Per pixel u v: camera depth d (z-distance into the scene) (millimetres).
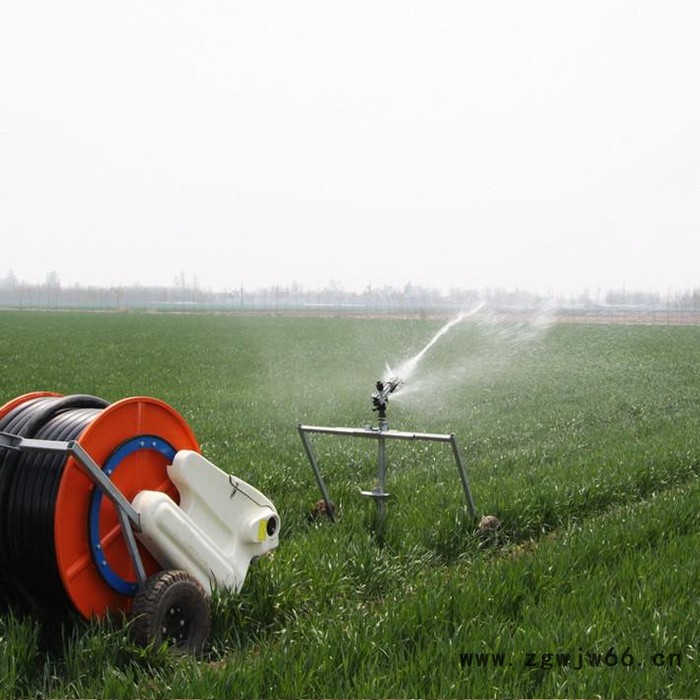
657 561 7840
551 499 10438
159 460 6531
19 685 5660
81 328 71250
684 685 5441
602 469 12211
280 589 7023
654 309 165500
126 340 53781
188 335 61594
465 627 6250
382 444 9211
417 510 9734
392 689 5305
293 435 15828
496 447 16016
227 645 6469
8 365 32531
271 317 111688
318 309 176375
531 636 6070
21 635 5879
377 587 7770
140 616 5883
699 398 23500
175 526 6266
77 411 6441
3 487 5973
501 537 9461
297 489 11469
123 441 6227
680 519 9688
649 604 6715
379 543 8953
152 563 6461
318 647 5840
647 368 34500
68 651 5840
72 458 5832
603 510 10977
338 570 7551
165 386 25656
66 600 6031
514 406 21906
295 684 5344
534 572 7461
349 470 12820
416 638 6258
